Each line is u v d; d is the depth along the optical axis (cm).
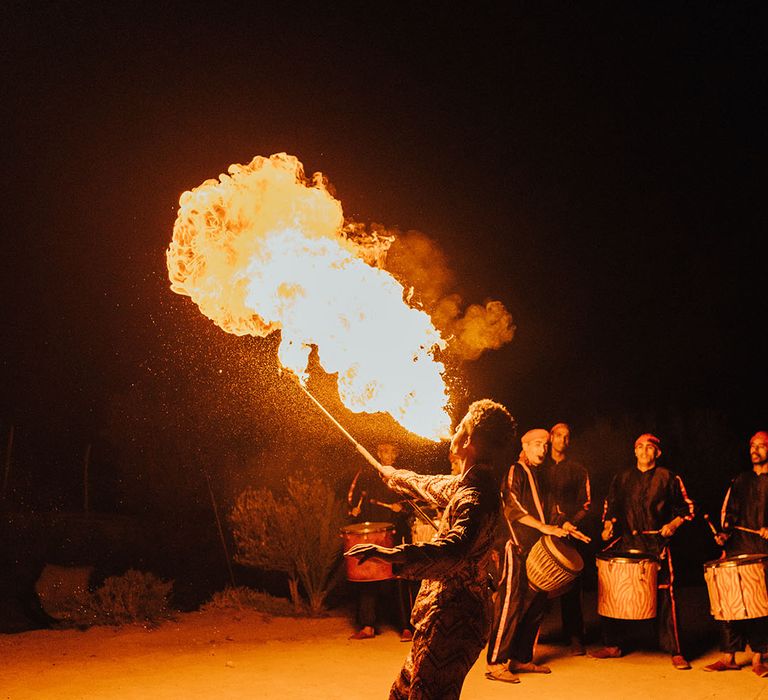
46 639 784
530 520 679
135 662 707
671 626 691
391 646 757
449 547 347
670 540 710
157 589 872
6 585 971
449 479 402
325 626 837
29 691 627
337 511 905
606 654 712
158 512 1228
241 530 915
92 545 1116
